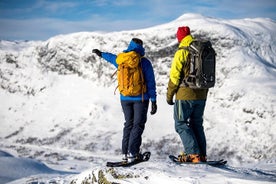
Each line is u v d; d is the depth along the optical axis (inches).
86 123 1993.1
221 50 2107.5
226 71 1988.2
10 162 618.5
